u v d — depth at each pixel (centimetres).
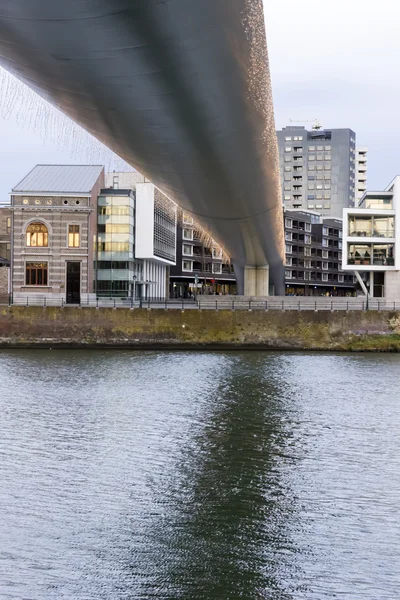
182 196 2550
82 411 2886
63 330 5912
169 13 969
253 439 2383
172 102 1347
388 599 1181
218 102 1437
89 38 988
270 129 1941
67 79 1165
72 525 1521
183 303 6312
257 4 1147
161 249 9181
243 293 7050
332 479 1898
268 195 3017
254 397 3288
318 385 3728
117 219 7694
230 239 4422
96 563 1316
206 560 1334
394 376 4159
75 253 7156
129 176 8362
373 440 2397
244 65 1323
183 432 2484
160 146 1666
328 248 14900
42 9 890
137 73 1154
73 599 1169
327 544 1420
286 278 13438
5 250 8006
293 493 1764
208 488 1800
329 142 18938
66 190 7169
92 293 7362
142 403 3089
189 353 5578
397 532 1495
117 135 1538
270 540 1440
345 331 5903
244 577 1261
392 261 7681
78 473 1934
